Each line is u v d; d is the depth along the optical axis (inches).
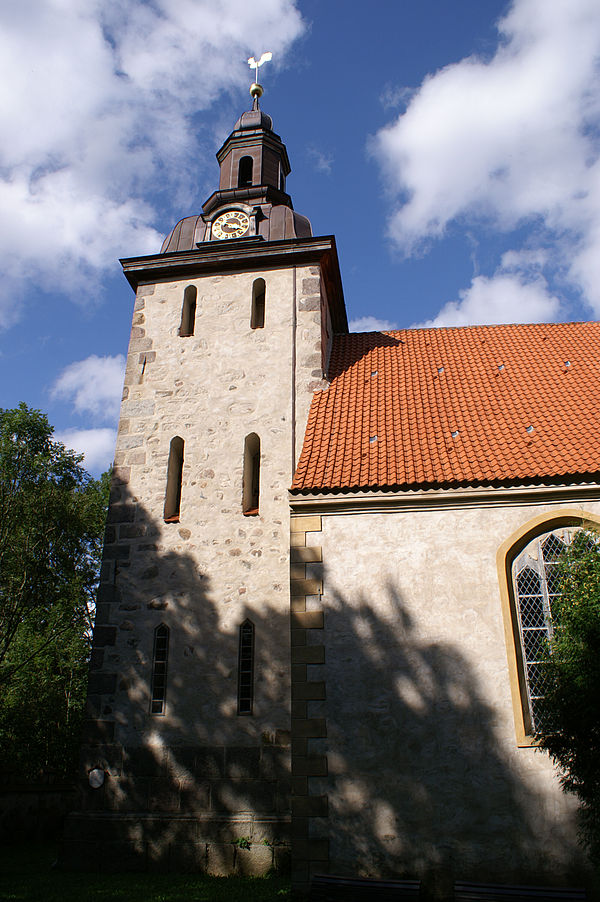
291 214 759.1
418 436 561.6
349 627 472.1
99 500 1042.1
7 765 846.5
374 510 499.5
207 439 642.8
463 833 417.4
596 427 538.0
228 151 878.4
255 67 950.4
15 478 952.9
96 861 511.2
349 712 451.5
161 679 560.1
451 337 775.1
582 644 370.3
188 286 727.1
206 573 587.5
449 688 448.8
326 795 435.8
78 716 964.0
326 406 631.8
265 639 557.0
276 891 436.8
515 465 497.7
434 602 470.0
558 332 765.9
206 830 506.9
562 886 400.5
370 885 404.8
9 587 864.3
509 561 479.2
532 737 431.8
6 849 751.1
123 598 589.0
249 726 532.1
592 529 464.8
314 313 686.5
